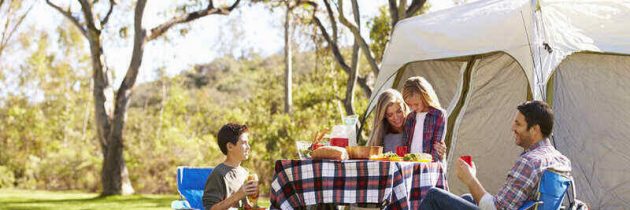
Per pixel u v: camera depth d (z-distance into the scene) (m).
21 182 19.70
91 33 14.29
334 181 3.85
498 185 6.07
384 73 6.73
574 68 5.54
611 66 5.55
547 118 3.70
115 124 14.09
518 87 5.89
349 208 4.28
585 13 5.62
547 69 5.27
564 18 5.55
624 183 5.43
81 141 23.52
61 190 18.25
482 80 6.10
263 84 26.98
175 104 26.59
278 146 16.58
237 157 4.38
